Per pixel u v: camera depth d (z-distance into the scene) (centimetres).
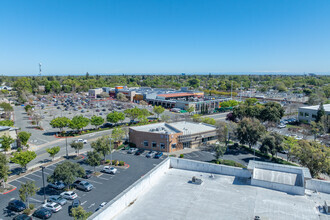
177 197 1752
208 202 1677
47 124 9038
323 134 7444
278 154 6059
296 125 9150
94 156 4688
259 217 1462
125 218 1480
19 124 8956
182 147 6500
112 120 8394
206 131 6812
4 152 5794
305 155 4200
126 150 6350
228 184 1967
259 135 5953
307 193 1798
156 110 10050
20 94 15725
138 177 4656
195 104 12200
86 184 4125
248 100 12731
